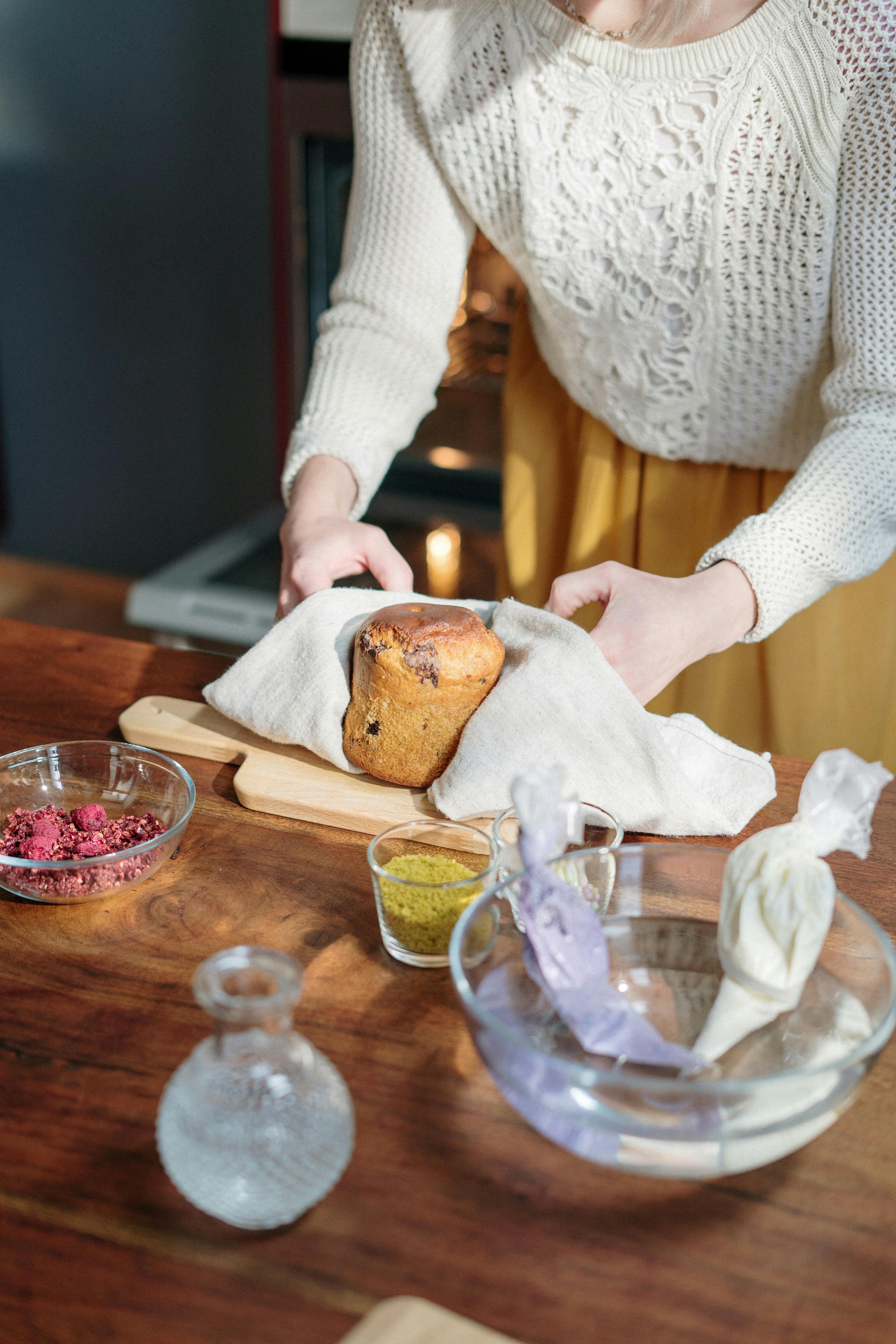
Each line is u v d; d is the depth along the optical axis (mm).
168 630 2426
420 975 688
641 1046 573
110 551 3107
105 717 995
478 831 774
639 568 1306
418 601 933
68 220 2740
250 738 936
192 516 2977
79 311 2832
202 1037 632
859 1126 584
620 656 857
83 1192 535
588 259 1122
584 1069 505
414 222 1179
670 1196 542
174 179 2605
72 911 740
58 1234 514
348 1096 537
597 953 606
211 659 1106
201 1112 497
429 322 1220
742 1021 585
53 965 688
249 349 2719
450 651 814
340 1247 510
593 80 1021
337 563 1014
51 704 1014
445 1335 447
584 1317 482
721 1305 489
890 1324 483
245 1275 497
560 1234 521
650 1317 483
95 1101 587
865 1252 516
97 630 2916
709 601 905
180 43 2465
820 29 924
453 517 2584
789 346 1098
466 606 951
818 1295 495
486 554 2508
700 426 1192
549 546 1406
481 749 801
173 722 959
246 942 713
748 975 585
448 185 1169
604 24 995
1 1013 646
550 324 1227
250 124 2475
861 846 613
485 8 1035
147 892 762
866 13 906
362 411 1191
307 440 1169
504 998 600
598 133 1045
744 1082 499
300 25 2271
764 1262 509
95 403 2932
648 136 1026
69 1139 564
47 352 2912
